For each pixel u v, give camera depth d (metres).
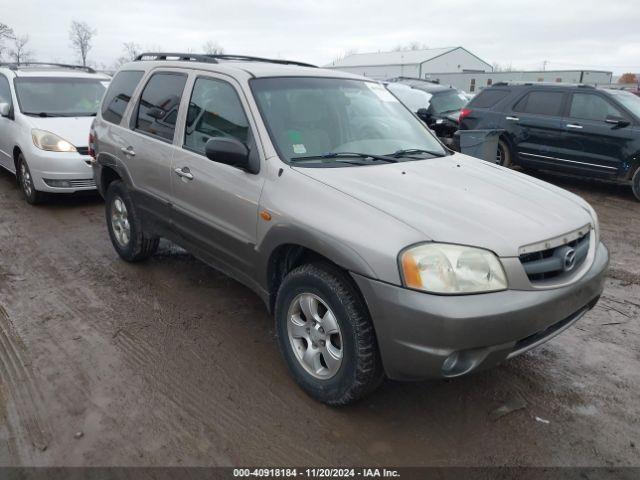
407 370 2.60
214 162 3.62
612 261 5.66
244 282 3.62
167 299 4.44
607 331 4.06
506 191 3.25
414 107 13.57
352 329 2.74
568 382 3.37
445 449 2.76
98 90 8.45
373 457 2.69
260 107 3.49
